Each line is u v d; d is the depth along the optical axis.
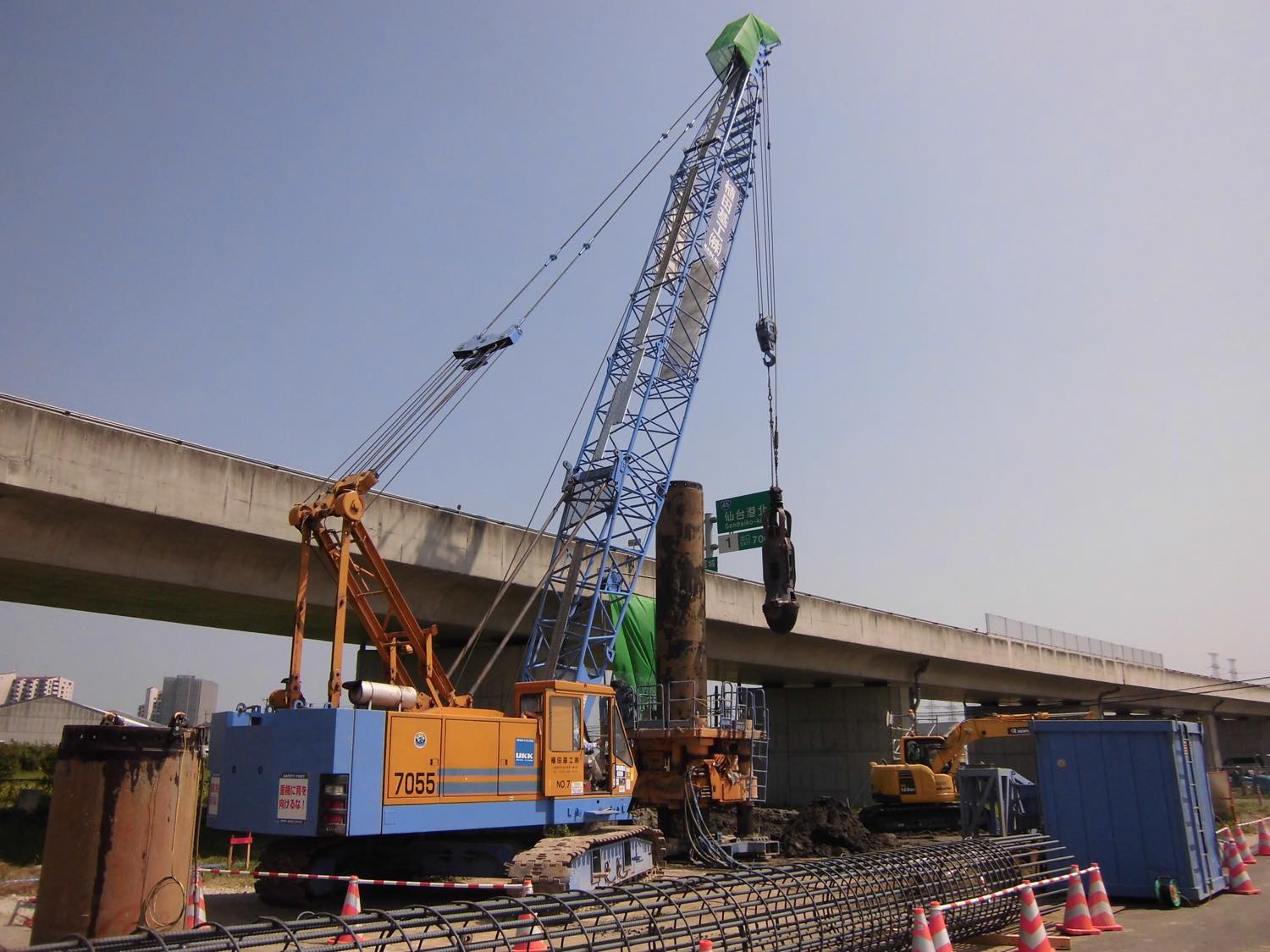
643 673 37.34
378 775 16.52
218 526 25.75
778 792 57.47
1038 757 18.78
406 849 18.95
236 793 16.88
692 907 12.08
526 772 18.80
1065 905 15.58
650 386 36.03
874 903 12.27
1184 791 17.72
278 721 16.78
